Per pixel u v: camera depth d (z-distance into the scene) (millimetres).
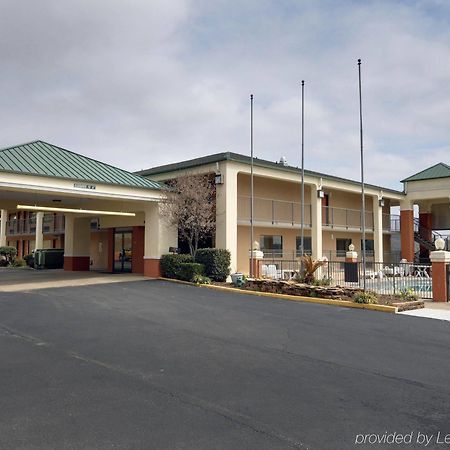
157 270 19156
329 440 4129
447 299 14273
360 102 16156
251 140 19641
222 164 19266
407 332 9211
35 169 15570
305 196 26266
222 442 4055
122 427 4355
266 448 3949
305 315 11086
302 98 19656
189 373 6117
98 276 20484
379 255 28359
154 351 7254
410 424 4523
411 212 30734
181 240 21125
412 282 16531
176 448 3932
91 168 18094
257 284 15828
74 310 11211
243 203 22469
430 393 5477
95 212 17906
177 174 20953
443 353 7465
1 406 4863
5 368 6242
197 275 17500
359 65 16344
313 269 15852
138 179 19156
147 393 5312
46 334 8430
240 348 7574
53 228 32531
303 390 5520
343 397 5289
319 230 23906
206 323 9734
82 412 4715
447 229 33000
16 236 38781
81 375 5965
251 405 4973
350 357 7137
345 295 13516
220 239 19062
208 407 4895
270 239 24062
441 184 29297
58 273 23188
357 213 30141
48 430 4273
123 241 24469
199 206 18281
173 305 12211
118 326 9242
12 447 3926
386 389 5609
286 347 7727
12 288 15836
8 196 19094
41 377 5867
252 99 19844
